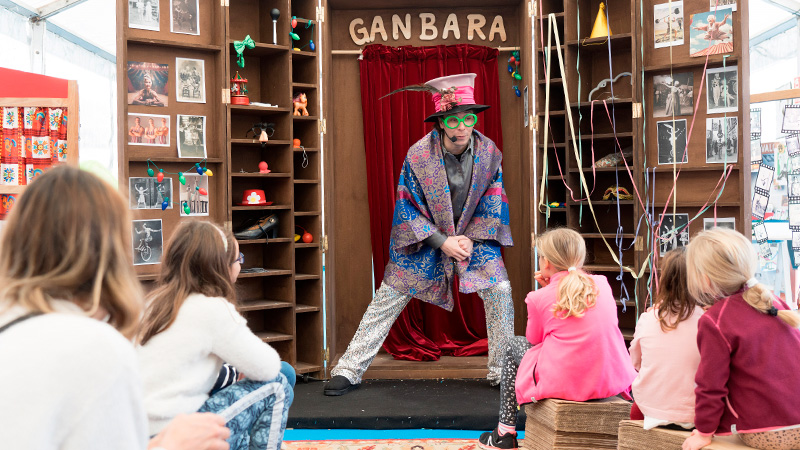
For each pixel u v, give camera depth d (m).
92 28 7.11
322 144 4.27
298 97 4.26
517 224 4.68
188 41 4.05
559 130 4.48
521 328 4.62
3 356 0.92
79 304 1.02
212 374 2.06
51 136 3.50
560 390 2.69
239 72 4.39
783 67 6.68
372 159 4.61
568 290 2.67
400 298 4.04
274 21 4.18
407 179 4.00
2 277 1.00
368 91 4.61
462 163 3.94
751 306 2.10
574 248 2.84
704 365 2.09
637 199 4.08
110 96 8.17
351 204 4.71
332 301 4.46
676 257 2.34
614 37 4.13
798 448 1.99
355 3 4.59
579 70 4.33
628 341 4.17
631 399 2.93
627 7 4.34
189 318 2.00
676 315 2.32
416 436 3.38
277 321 4.32
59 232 0.99
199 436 1.35
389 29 4.70
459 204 4.00
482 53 4.58
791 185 5.17
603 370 2.67
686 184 4.14
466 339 4.68
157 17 3.96
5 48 5.87
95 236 1.01
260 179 4.45
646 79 4.19
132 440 0.99
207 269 2.09
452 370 4.22
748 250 2.12
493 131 4.62
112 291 1.03
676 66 4.04
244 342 2.05
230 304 2.08
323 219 4.29
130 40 3.84
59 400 0.91
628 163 4.24
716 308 2.12
